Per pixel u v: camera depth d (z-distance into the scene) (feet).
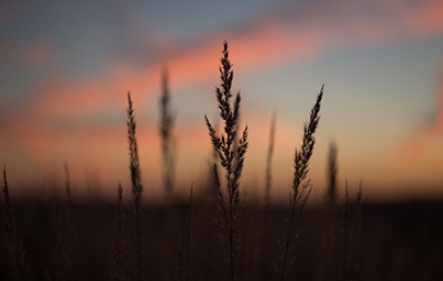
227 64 1.68
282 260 1.97
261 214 2.32
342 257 2.06
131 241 2.14
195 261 2.29
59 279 2.12
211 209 2.33
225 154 1.70
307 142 1.86
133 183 2.06
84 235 2.47
